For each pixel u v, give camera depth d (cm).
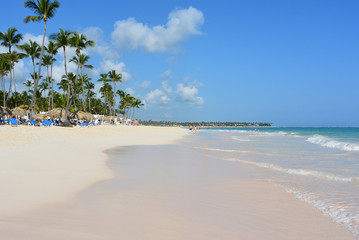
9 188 541
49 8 3042
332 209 490
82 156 1092
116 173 796
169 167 947
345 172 876
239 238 350
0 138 1486
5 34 4041
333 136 3528
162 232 355
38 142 1503
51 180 636
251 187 655
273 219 433
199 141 2580
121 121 7888
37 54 4322
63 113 4162
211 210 470
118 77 7488
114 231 348
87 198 511
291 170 897
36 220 376
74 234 329
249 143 2294
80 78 7044
